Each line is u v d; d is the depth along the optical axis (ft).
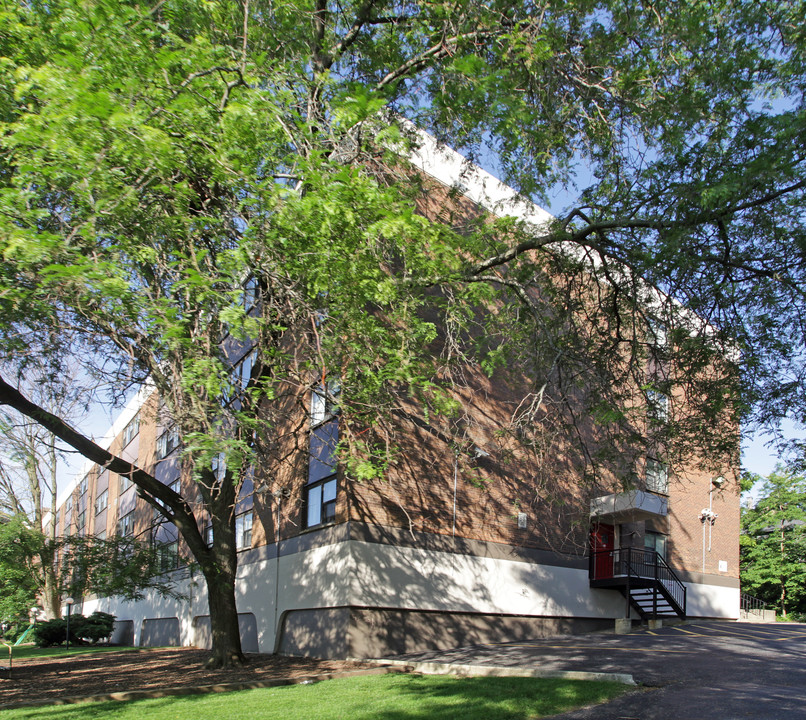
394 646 50.31
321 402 49.70
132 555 51.65
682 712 28.12
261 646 60.70
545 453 42.34
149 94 26.66
